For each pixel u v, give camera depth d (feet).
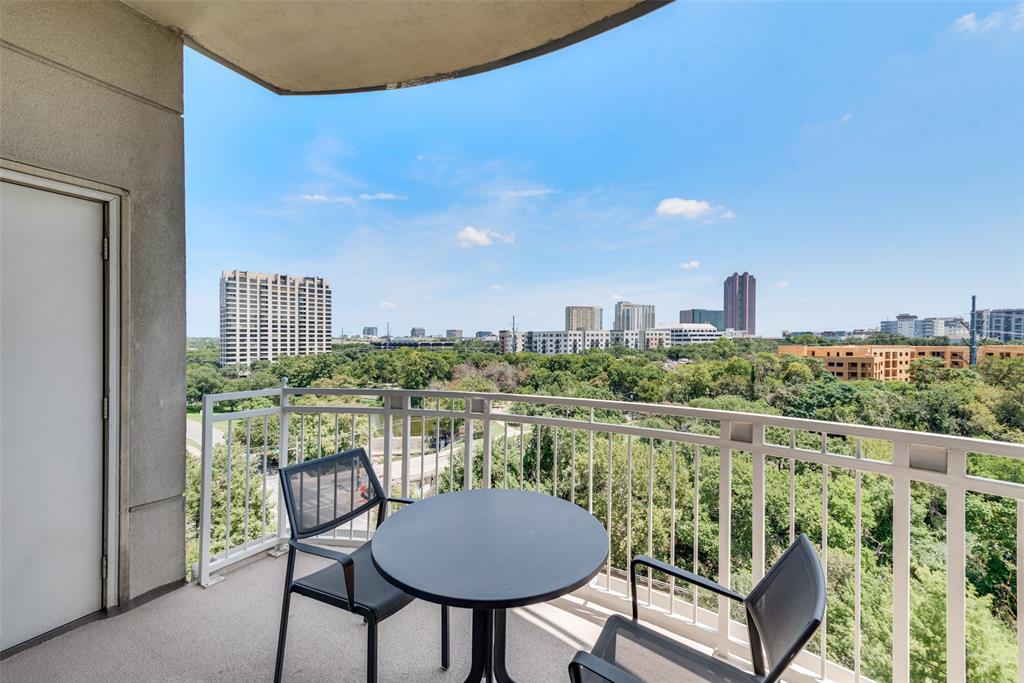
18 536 6.29
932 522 14.21
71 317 6.80
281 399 9.52
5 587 6.18
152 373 7.71
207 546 8.19
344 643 6.44
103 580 7.14
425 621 7.00
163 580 7.80
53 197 6.59
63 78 6.57
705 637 6.50
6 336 6.16
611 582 7.70
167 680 5.67
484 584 3.64
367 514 9.29
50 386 6.58
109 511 7.18
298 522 5.73
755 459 6.05
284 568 8.70
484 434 8.49
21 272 6.29
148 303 7.66
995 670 16.47
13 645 6.23
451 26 8.07
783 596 3.60
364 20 7.89
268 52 8.89
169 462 7.95
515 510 5.41
